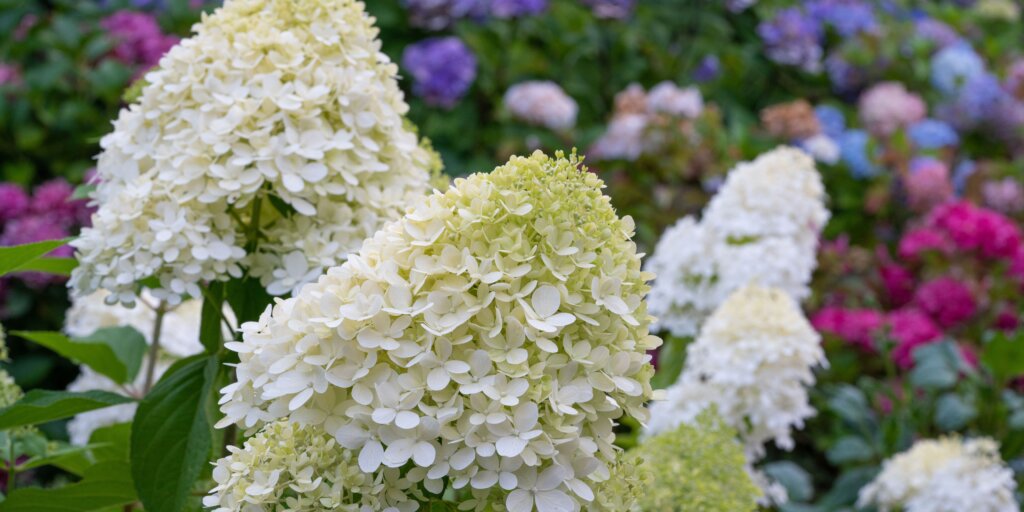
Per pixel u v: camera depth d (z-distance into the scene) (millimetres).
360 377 928
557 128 2480
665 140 2264
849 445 1652
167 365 1503
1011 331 2064
